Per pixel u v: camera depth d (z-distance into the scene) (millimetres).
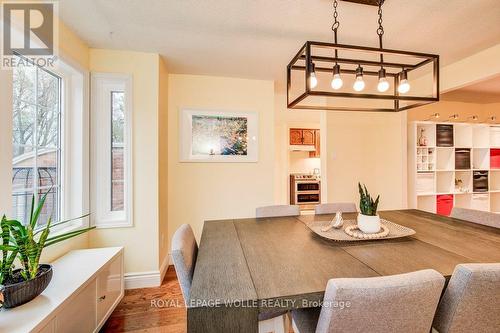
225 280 906
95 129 2162
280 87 3262
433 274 790
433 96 1455
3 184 1278
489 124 3773
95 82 2160
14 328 995
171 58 2402
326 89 3234
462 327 877
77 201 2020
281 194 5953
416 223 1745
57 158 1900
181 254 1070
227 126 2887
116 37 1996
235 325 770
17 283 1121
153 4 1588
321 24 1813
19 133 1527
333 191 3615
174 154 2781
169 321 1733
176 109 2783
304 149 5934
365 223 1444
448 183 3705
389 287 732
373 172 3719
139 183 2252
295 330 1122
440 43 2098
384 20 1745
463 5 1581
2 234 1136
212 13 1686
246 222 1814
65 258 1700
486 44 2121
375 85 3176
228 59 2424
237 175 2922
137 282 2217
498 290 837
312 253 1182
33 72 1640
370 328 780
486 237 1412
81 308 1362
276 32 1930
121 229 2221
